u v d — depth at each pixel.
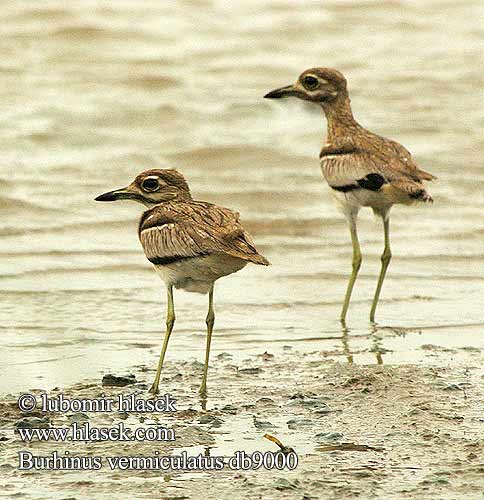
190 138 25.09
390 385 12.73
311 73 16.38
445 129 25.89
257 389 12.69
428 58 31.97
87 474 10.43
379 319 15.54
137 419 11.75
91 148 24.34
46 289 16.44
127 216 20.06
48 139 24.62
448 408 12.05
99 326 15.01
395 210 20.80
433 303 16.25
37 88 28.20
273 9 35.81
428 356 13.91
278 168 23.27
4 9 33.50
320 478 10.34
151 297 16.27
